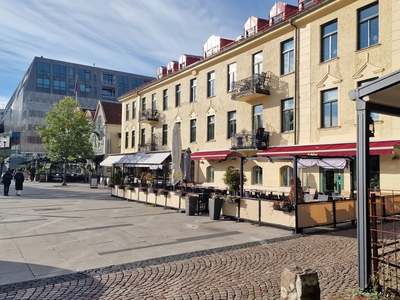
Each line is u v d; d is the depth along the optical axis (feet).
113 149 143.54
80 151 119.75
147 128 110.22
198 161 83.51
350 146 48.75
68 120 118.01
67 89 279.69
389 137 46.19
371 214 15.98
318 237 31.63
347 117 51.65
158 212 49.16
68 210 51.13
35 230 34.96
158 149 101.40
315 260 23.88
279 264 22.99
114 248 27.50
